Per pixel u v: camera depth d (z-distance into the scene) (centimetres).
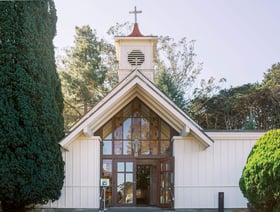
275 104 4653
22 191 1636
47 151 1716
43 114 1719
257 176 1602
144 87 1941
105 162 2055
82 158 1983
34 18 1756
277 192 1541
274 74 4956
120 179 2045
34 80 1717
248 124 4453
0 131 1630
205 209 1980
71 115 3709
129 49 2236
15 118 1650
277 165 1541
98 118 1942
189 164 2006
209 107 4719
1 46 1675
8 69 1664
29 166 1650
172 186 1975
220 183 2000
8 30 1683
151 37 2222
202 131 1919
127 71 2222
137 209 1973
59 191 1802
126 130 2084
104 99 2002
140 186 2431
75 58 3831
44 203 1745
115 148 2069
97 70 3844
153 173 2244
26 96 1673
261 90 4659
